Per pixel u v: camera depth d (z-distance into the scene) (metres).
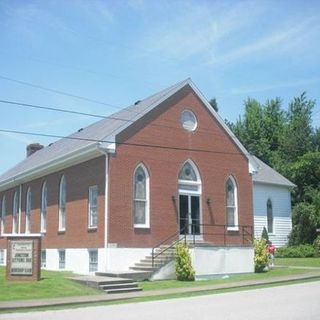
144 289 23.02
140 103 35.06
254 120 72.62
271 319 13.64
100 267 28.31
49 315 15.65
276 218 46.47
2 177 49.16
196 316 14.54
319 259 40.31
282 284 24.61
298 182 56.22
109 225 28.23
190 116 32.97
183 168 32.22
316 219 47.06
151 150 30.62
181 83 32.75
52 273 28.30
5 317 15.34
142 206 29.88
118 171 29.05
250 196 35.47
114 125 32.41
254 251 30.89
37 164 39.50
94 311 16.42
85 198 30.64
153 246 29.72
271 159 67.25
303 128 66.00
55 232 33.91
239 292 21.47
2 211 44.41
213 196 33.28
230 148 34.84
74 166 32.34
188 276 26.67
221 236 33.19
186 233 31.45
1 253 43.31
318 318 13.61
